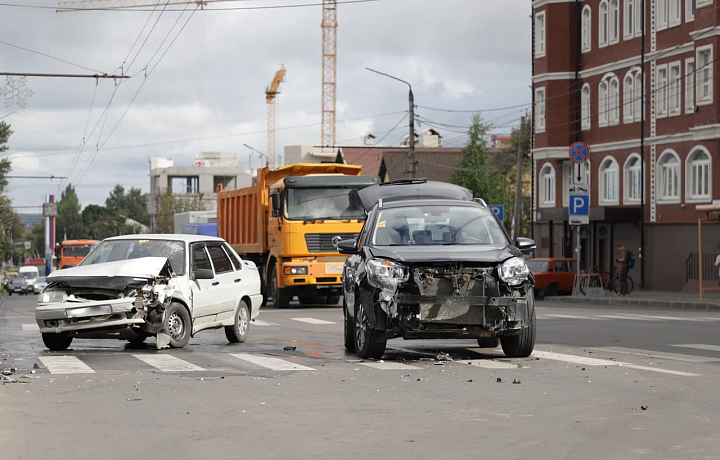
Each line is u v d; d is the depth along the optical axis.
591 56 57.50
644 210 51.94
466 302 14.41
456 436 8.78
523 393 11.48
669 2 50.19
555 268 48.41
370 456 7.95
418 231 15.90
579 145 43.31
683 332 21.50
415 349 17.33
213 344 19.02
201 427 9.30
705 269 47.47
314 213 33.09
